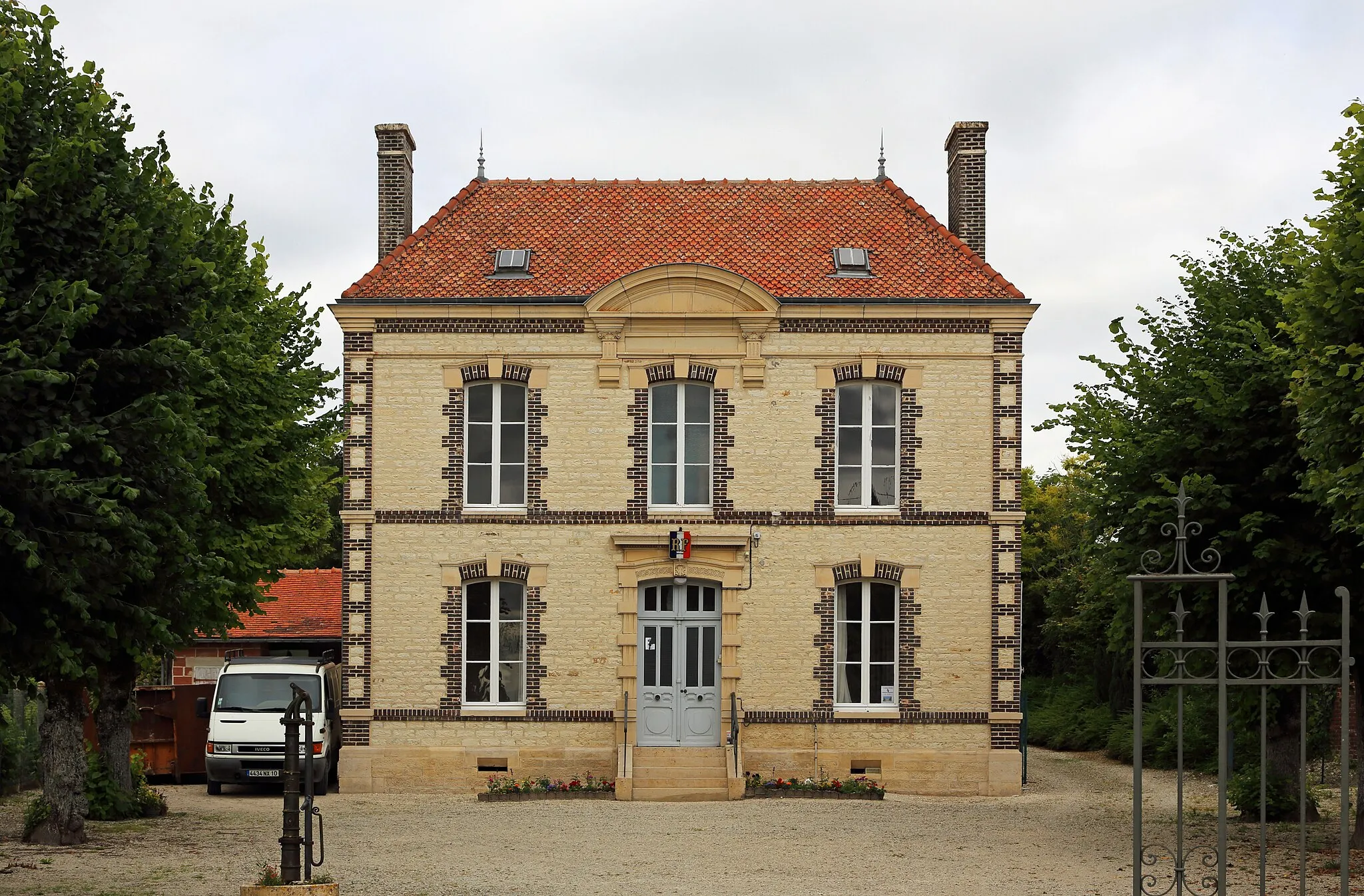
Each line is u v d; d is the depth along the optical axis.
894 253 29.56
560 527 28.28
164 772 30.77
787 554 28.19
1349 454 16.52
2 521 13.21
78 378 14.72
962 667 28.02
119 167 16.22
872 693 28.23
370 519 28.38
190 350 15.79
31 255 15.25
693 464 28.62
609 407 28.44
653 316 28.31
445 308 28.47
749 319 28.27
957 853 19.52
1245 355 20.78
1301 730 11.70
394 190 31.00
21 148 15.28
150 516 15.30
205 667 36.94
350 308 28.47
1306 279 16.61
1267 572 20.23
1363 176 16.11
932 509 28.22
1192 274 22.53
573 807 25.17
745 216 30.55
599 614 28.20
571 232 30.17
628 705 27.91
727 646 28.03
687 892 16.36
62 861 18.30
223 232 24.62
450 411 28.50
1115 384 22.66
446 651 28.20
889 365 28.33
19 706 28.81
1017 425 28.27
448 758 27.94
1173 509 20.84
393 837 21.06
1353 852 19.08
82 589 14.45
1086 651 45.25
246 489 23.95
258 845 19.89
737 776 26.81
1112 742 37.84
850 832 21.64
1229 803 25.56
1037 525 51.69
